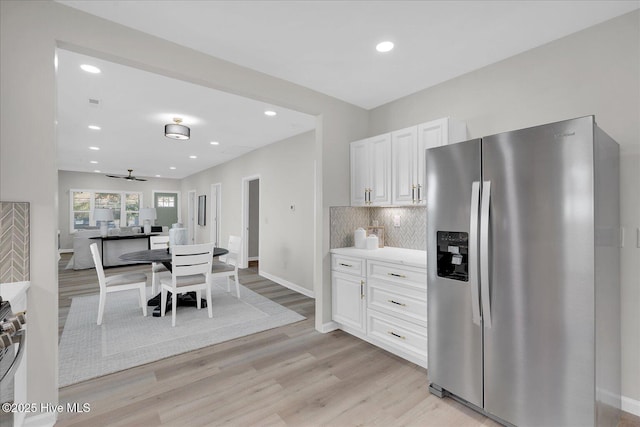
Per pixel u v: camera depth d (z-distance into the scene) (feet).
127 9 5.93
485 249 5.43
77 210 30.27
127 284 11.14
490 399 5.58
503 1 5.70
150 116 12.62
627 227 5.92
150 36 6.77
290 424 5.67
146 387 6.86
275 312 11.96
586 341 4.53
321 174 10.05
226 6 5.87
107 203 31.94
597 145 4.62
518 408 5.22
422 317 7.47
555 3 5.72
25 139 5.34
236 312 11.96
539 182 4.92
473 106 8.40
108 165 25.95
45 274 5.48
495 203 5.41
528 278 5.05
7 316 3.85
